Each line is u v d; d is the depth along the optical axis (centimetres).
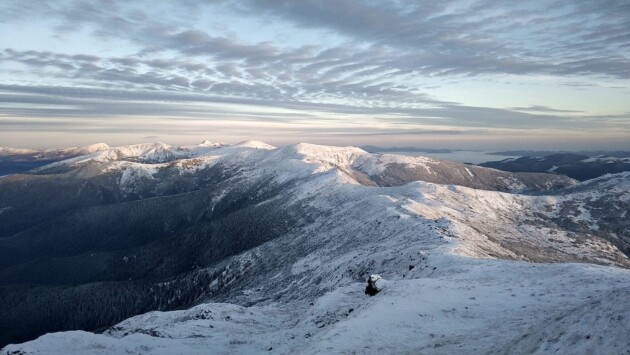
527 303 3656
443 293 4200
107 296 18975
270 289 10950
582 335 2067
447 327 3219
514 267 5250
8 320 18612
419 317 3481
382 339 3055
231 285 14125
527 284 4369
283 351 3722
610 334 1958
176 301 16512
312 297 8306
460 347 2708
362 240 11875
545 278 4531
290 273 11494
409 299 4028
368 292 5031
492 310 3556
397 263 7619
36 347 4469
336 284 8375
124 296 18600
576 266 4878
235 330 5447
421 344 2894
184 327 5456
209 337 5078
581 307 2455
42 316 18588
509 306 3628
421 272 6431
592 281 4188
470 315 3478
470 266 5791
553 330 2280
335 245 12519
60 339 4672
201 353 4469
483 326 3142
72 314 18550
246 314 6372
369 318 3500
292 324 5256
